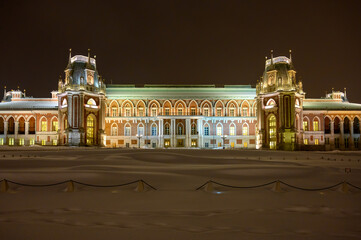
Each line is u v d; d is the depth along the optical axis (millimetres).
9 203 15875
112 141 90875
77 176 23312
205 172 25859
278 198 17156
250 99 94625
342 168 29797
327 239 10758
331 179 23391
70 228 11859
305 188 20094
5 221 12742
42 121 85562
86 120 76438
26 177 22922
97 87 80125
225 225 12281
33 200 16531
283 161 36531
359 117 88875
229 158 40812
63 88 78625
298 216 13633
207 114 94375
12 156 41375
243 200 16625
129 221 12789
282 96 75375
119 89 95125
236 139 92500
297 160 39906
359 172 27047
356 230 11727
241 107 94375
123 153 43656
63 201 16312
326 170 28078
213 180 22469
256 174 25016
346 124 91250
